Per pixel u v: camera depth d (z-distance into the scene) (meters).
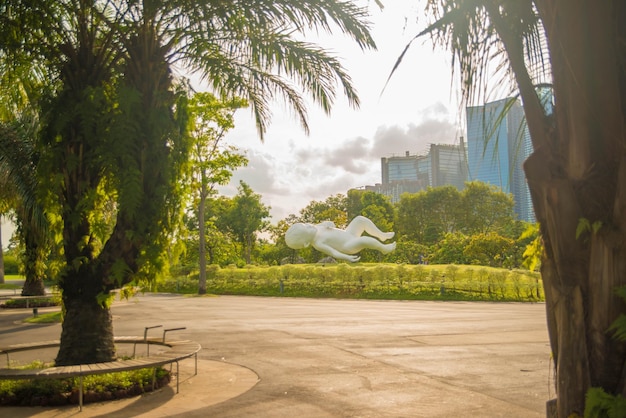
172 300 27.67
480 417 6.00
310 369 8.80
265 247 67.19
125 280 7.87
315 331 13.92
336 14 8.01
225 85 9.29
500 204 57.00
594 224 3.12
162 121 7.78
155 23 7.98
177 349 7.90
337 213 63.28
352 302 26.14
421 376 8.20
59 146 7.77
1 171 16.45
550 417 3.65
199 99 27.30
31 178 16.48
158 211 7.75
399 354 10.24
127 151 7.42
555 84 3.36
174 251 8.19
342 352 10.52
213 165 30.11
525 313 19.22
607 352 3.12
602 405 3.00
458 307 22.58
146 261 7.63
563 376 3.24
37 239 19.66
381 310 20.81
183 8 7.81
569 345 3.21
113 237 7.88
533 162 3.32
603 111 3.14
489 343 11.65
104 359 7.89
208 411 6.25
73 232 7.97
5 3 7.47
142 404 6.57
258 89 9.80
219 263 50.19
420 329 14.24
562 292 3.25
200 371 8.69
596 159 3.18
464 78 3.74
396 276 32.00
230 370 8.75
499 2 3.65
